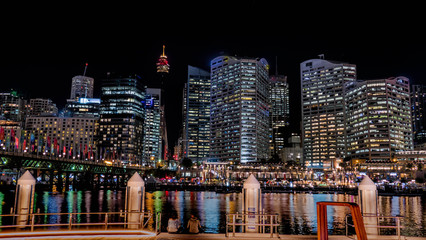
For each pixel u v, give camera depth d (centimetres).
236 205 9650
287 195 16012
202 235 2336
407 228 5562
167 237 2269
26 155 13300
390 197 15250
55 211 7544
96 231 2428
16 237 2267
